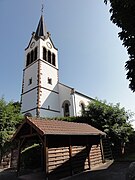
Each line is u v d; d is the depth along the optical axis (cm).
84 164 1127
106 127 1611
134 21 678
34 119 1023
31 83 2864
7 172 1139
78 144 1152
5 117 1462
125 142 1748
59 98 2945
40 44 3108
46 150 877
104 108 1745
